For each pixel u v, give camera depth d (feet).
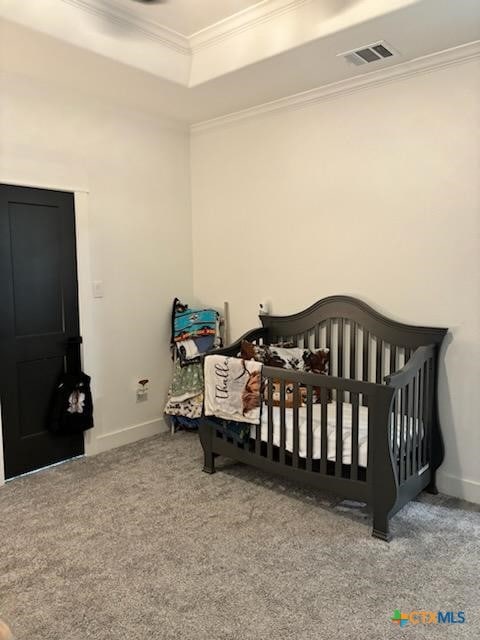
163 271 12.91
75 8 8.11
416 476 8.73
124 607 6.33
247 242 12.37
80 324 11.17
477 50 8.46
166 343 13.12
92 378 11.44
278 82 10.12
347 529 8.16
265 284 12.10
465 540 7.81
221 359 9.73
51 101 10.30
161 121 12.49
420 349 8.73
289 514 8.66
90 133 11.06
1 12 7.42
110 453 11.59
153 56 9.43
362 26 7.79
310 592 6.59
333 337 10.75
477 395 9.00
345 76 9.82
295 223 11.36
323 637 5.81
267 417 9.22
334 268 10.78
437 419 9.35
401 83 9.45
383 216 9.94
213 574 6.98
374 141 9.93
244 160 12.20
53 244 10.61
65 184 10.67
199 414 12.47
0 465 9.84
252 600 6.44
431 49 8.66
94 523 8.39
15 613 6.23
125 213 11.91
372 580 6.82
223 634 5.86
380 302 10.11
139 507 8.94
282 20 8.54
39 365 10.54
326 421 8.39
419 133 9.33
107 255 11.62
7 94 9.62
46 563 7.26
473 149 8.74
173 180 13.00
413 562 7.23
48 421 10.73
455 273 9.11
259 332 11.58
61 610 6.28
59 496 9.38
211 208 13.08
